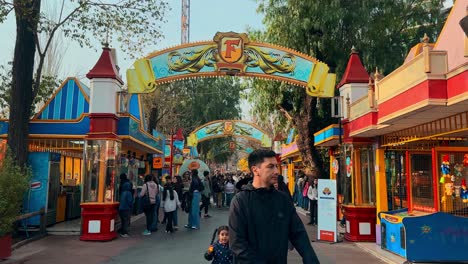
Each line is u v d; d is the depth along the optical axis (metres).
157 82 14.06
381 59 17.88
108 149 13.11
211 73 14.17
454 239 8.94
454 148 9.91
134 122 14.91
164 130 39.06
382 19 18.30
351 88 13.14
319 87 14.07
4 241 9.27
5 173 9.02
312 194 16.16
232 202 3.51
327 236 12.33
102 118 13.20
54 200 14.33
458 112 7.60
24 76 12.92
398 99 8.16
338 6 17.33
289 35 18.31
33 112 18.02
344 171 13.39
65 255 10.16
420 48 9.98
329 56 18.28
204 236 13.37
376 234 11.70
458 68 6.50
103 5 13.23
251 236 3.37
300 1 17.78
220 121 34.16
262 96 20.44
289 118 20.52
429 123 9.01
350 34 17.95
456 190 9.84
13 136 12.70
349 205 12.62
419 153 10.78
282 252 3.36
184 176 31.42
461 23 6.20
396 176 13.64
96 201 12.76
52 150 15.80
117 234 13.41
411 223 8.99
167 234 13.84
